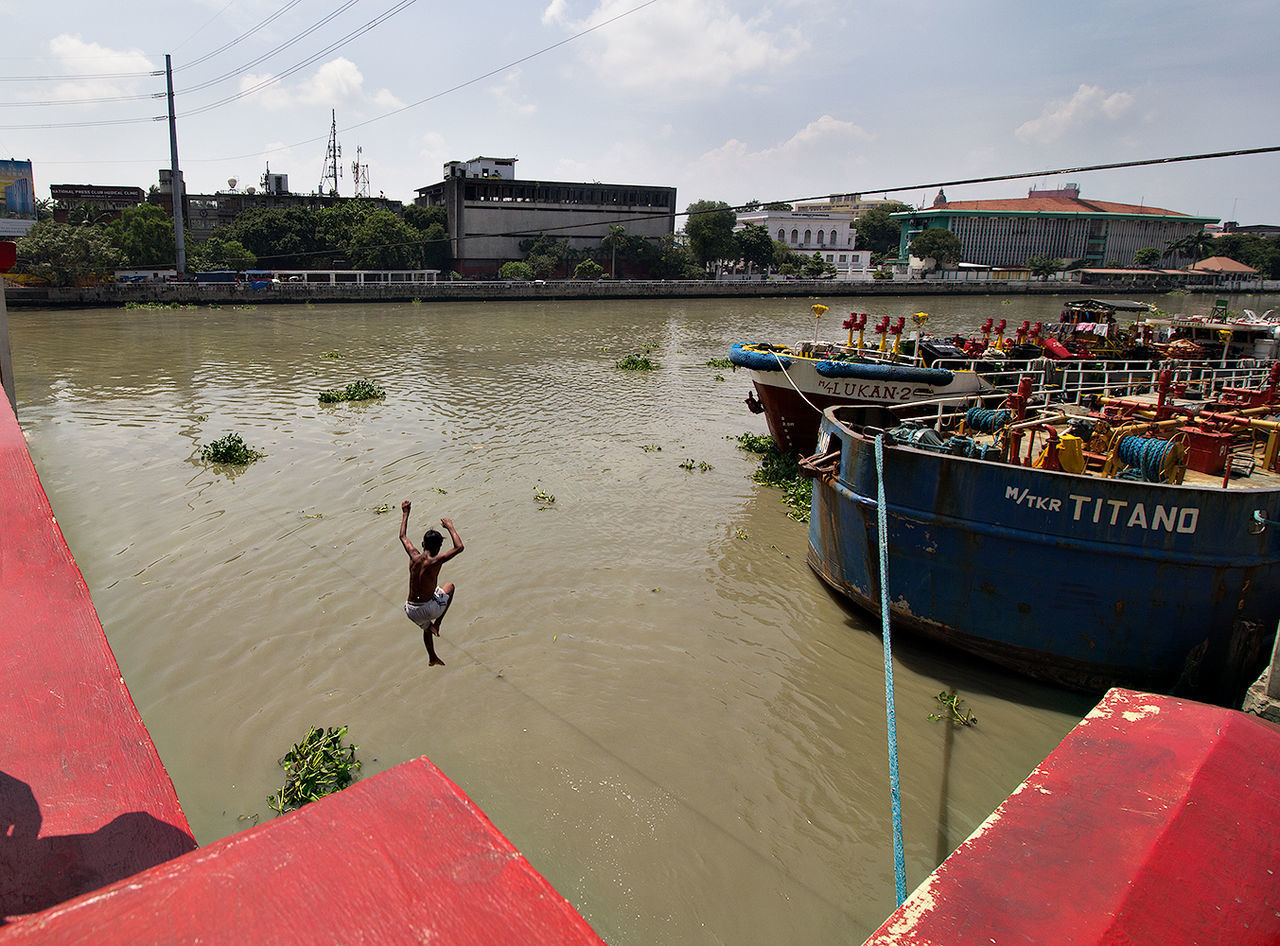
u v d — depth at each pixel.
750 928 6.23
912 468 9.90
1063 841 2.76
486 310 61.47
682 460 18.22
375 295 64.00
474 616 10.70
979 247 128.12
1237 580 8.88
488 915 1.91
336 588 11.39
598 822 7.21
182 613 10.65
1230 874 2.58
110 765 3.04
